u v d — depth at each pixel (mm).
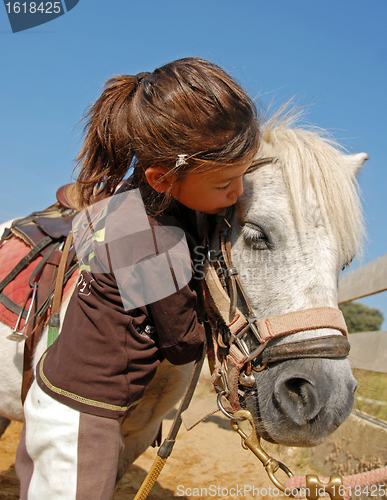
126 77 1106
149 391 1312
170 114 913
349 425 2188
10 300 1504
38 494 898
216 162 912
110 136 1057
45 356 1009
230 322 1092
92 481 866
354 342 2391
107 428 906
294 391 995
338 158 1215
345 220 1130
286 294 1060
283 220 1087
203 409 1074
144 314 995
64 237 1530
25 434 965
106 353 923
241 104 947
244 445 1036
